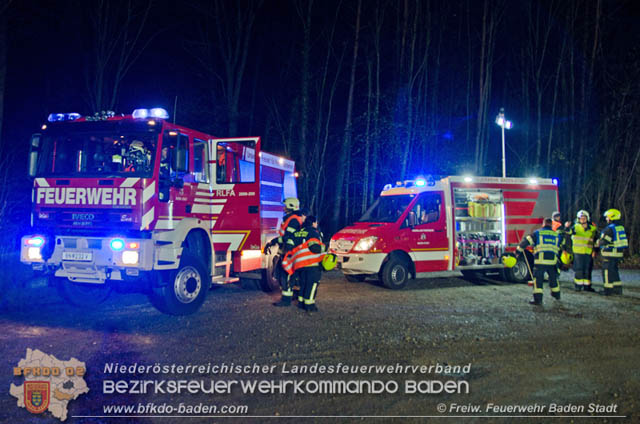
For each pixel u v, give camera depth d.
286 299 8.51
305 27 20.00
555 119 22.75
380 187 20.89
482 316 7.83
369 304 8.76
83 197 7.13
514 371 5.20
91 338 6.29
